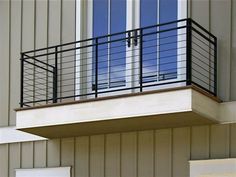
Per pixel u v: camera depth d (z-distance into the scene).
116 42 7.34
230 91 6.55
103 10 7.55
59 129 7.09
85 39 7.52
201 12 6.84
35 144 7.82
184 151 6.72
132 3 7.30
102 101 6.59
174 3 7.04
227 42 6.63
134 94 6.38
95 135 7.36
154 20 7.15
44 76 7.84
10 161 7.98
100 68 7.41
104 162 7.23
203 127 6.65
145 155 6.95
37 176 7.70
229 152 6.46
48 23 7.96
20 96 7.65
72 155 7.48
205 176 6.52
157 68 6.99
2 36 8.32
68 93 7.59
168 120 6.47
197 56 6.77
